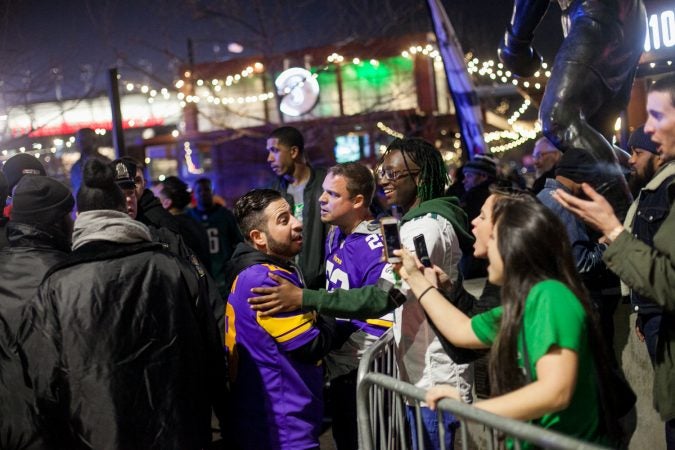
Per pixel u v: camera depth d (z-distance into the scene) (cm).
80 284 313
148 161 2242
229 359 358
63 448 321
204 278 441
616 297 418
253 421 347
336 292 331
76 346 307
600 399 240
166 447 314
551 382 223
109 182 337
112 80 860
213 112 2269
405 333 329
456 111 938
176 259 338
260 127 2161
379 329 384
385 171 360
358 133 2223
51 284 315
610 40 432
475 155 848
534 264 239
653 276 268
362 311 325
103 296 312
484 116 2117
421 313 325
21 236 359
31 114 1509
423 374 325
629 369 423
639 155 404
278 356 344
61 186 372
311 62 2038
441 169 357
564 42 444
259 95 2220
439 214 336
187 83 1956
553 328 227
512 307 239
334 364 396
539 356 228
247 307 345
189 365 328
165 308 323
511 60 546
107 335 309
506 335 239
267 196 359
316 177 568
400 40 2220
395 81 2239
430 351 324
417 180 355
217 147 2289
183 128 2311
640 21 449
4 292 346
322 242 561
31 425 331
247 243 364
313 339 342
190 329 330
